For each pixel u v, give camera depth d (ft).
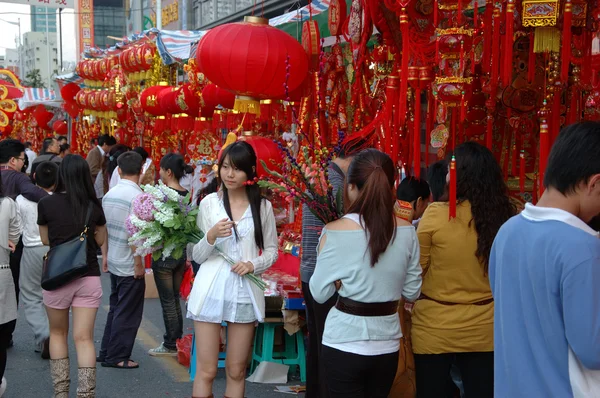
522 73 11.90
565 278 5.72
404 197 12.85
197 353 12.31
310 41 16.94
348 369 9.25
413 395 10.93
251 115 20.76
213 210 12.46
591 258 5.68
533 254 6.04
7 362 18.42
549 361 6.00
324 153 12.10
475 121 13.39
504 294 6.40
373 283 9.17
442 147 12.14
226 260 12.22
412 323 10.43
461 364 10.39
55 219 13.88
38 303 18.58
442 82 10.41
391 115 12.77
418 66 11.39
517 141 13.09
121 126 39.86
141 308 18.20
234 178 12.23
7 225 14.23
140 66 31.71
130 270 17.79
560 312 5.87
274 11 48.39
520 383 6.20
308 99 17.42
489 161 10.06
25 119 74.23
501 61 10.70
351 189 9.63
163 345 19.44
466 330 9.86
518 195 13.61
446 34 10.28
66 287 13.91
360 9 14.08
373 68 15.74
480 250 9.77
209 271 12.19
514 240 6.34
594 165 5.85
